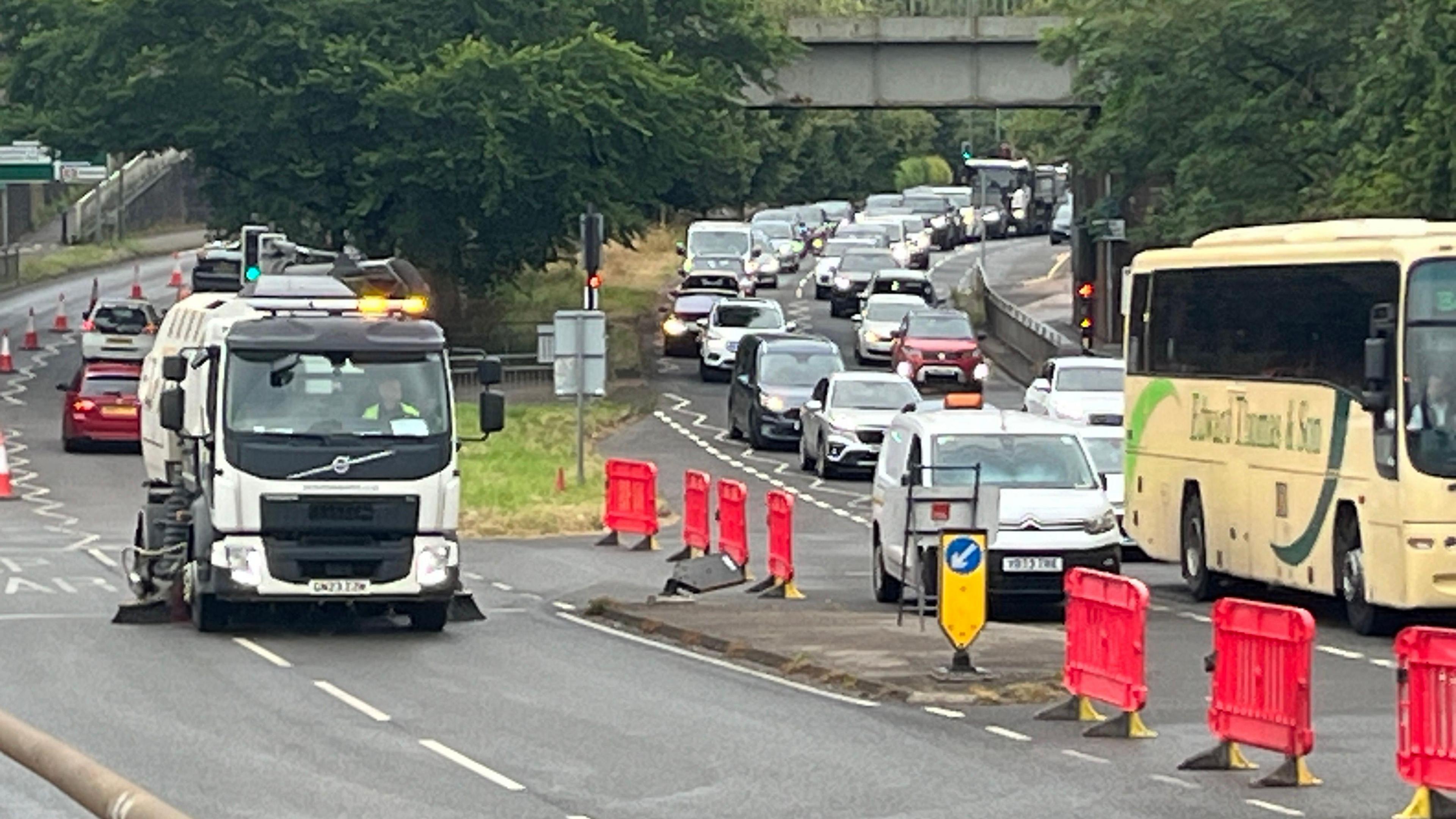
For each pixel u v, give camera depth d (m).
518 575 29.58
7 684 19.45
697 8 64.81
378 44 58.81
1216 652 15.28
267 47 57.97
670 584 27.03
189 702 18.47
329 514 22.56
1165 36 53.72
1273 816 13.50
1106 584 16.97
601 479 40.06
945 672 18.95
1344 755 15.77
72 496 39.69
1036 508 24.48
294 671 20.52
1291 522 24.81
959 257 105.81
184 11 58.41
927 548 23.89
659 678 20.12
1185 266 27.83
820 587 28.09
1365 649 22.23
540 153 58.94
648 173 61.47
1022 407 54.34
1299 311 24.78
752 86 72.50
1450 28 40.50
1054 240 110.38
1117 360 43.38
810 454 44.19
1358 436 23.27
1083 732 16.91
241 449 22.52
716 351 62.00
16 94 61.34
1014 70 71.50
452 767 15.36
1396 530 22.52
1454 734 13.20
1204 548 27.06
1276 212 52.34
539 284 85.25
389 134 59.00
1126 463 29.72
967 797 14.18
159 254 103.25
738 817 13.53
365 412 22.84
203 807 13.83
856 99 72.12
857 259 78.44
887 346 62.44
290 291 24.78
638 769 15.26
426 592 22.88
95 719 17.50
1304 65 53.03
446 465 22.95
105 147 59.38
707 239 77.44
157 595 24.41
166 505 24.97
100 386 46.16
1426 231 23.19
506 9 60.28
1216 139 53.03
